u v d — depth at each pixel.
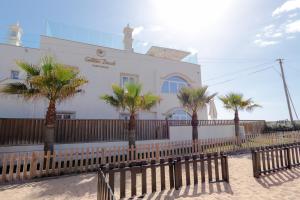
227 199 4.54
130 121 10.77
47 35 14.80
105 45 17.22
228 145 13.38
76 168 8.16
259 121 20.11
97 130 12.59
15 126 10.56
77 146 11.63
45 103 13.39
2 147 10.02
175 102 18.91
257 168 6.38
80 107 14.78
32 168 7.29
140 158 9.84
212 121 17.16
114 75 16.61
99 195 4.28
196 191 5.11
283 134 16.31
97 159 8.72
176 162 5.43
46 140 8.26
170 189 5.27
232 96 15.70
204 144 12.52
